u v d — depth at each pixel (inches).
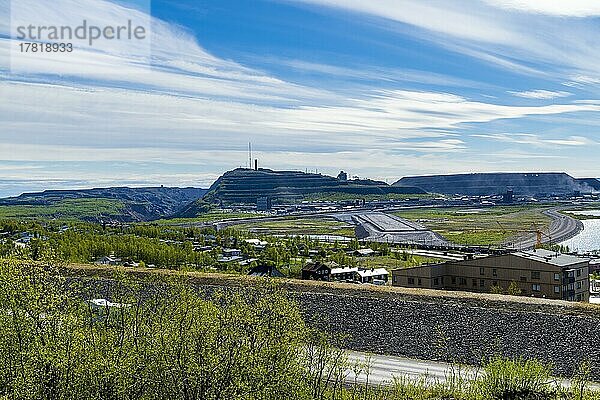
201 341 1266.0
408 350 2148.1
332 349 1697.8
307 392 1348.4
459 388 1652.3
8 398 1109.1
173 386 1202.0
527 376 1598.2
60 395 1149.7
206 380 1203.9
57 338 1230.3
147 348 1252.5
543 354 2036.2
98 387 1167.0
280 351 1371.8
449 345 2137.1
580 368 1882.4
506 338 2128.4
